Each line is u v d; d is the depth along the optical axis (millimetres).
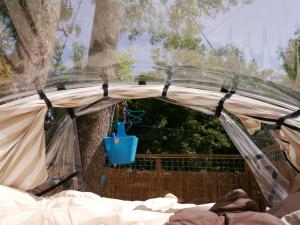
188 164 6984
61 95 3320
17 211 2846
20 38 2816
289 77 2773
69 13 2721
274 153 3961
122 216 2701
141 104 9320
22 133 3391
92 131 5090
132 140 4531
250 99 3316
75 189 4570
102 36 2766
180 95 3393
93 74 3053
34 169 3459
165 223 2551
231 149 9133
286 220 2520
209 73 2975
